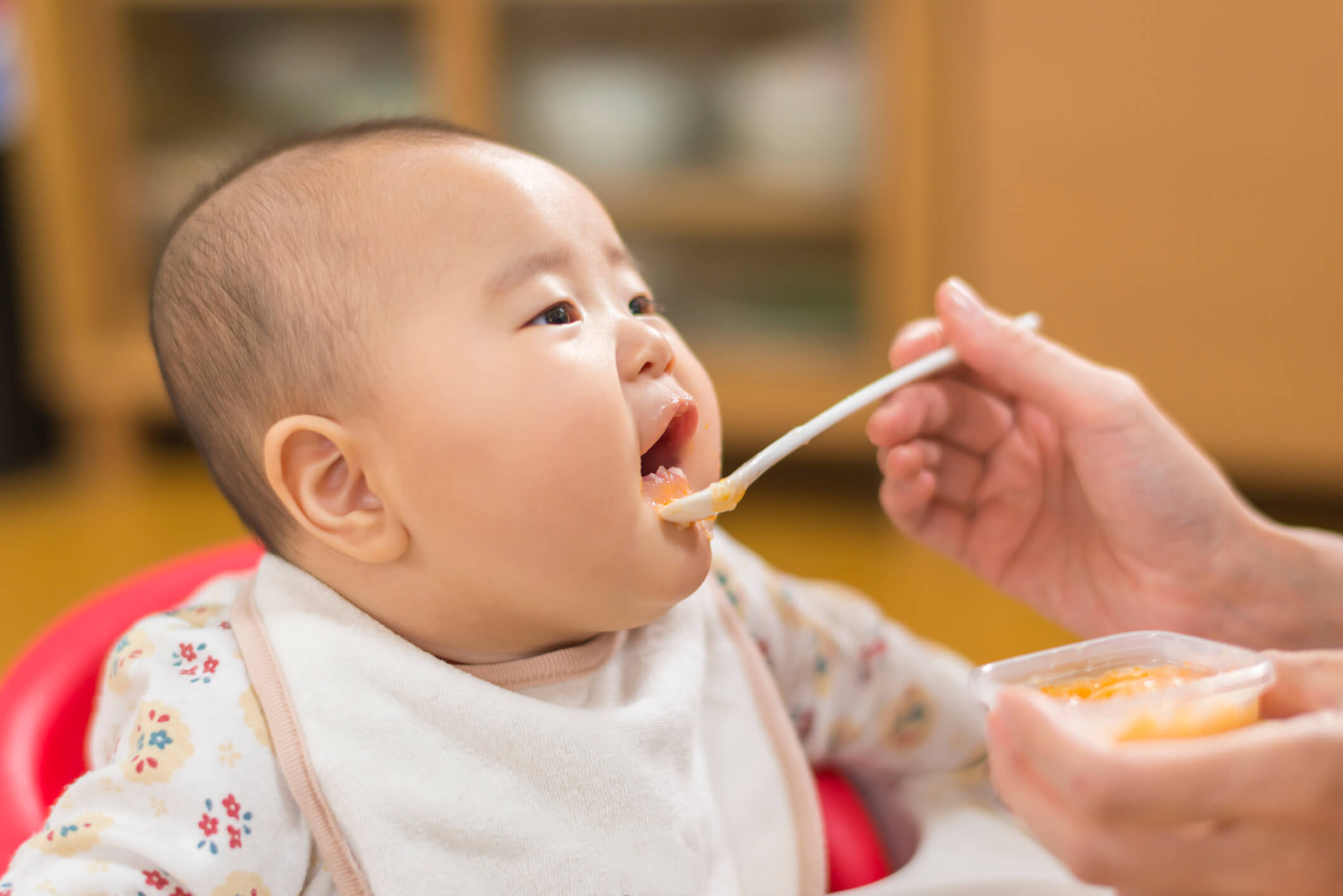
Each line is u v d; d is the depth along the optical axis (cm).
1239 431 179
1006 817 73
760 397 207
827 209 206
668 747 61
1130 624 76
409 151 59
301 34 222
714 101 212
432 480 54
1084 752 43
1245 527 72
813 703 75
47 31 217
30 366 241
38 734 71
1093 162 177
